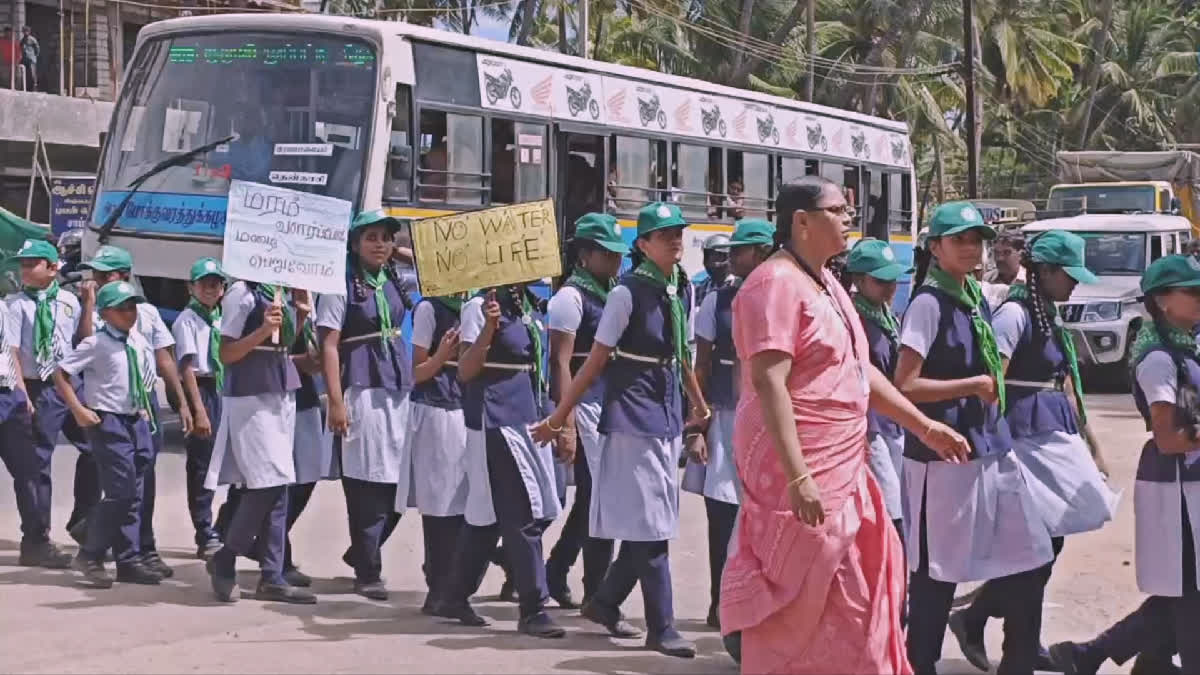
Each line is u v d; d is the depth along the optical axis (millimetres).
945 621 6297
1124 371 21484
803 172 20719
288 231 7887
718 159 18719
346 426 8117
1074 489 6402
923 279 6320
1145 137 53812
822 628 4879
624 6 38906
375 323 8305
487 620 7707
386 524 8484
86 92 27391
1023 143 54562
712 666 6863
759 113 19625
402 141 13961
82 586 8414
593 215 7758
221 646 7082
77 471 9430
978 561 6145
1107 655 6473
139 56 14609
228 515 9031
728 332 7539
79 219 19828
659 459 7012
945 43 41688
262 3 29219
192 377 9195
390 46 13789
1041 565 6141
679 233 7062
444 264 7328
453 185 14508
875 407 5363
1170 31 54031
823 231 4957
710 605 7777
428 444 7812
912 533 6250
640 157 17234
